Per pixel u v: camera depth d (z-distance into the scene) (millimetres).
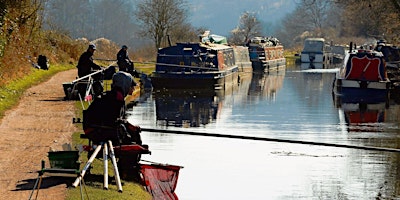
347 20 92000
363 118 30234
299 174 18328
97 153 12188
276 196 16125
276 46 70500
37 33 45156
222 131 25812
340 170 18953
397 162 20078
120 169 13242
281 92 42969
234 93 41938
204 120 29000
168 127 26719
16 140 16156
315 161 20094
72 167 11945
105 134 12773
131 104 34375
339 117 30531
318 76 59125
